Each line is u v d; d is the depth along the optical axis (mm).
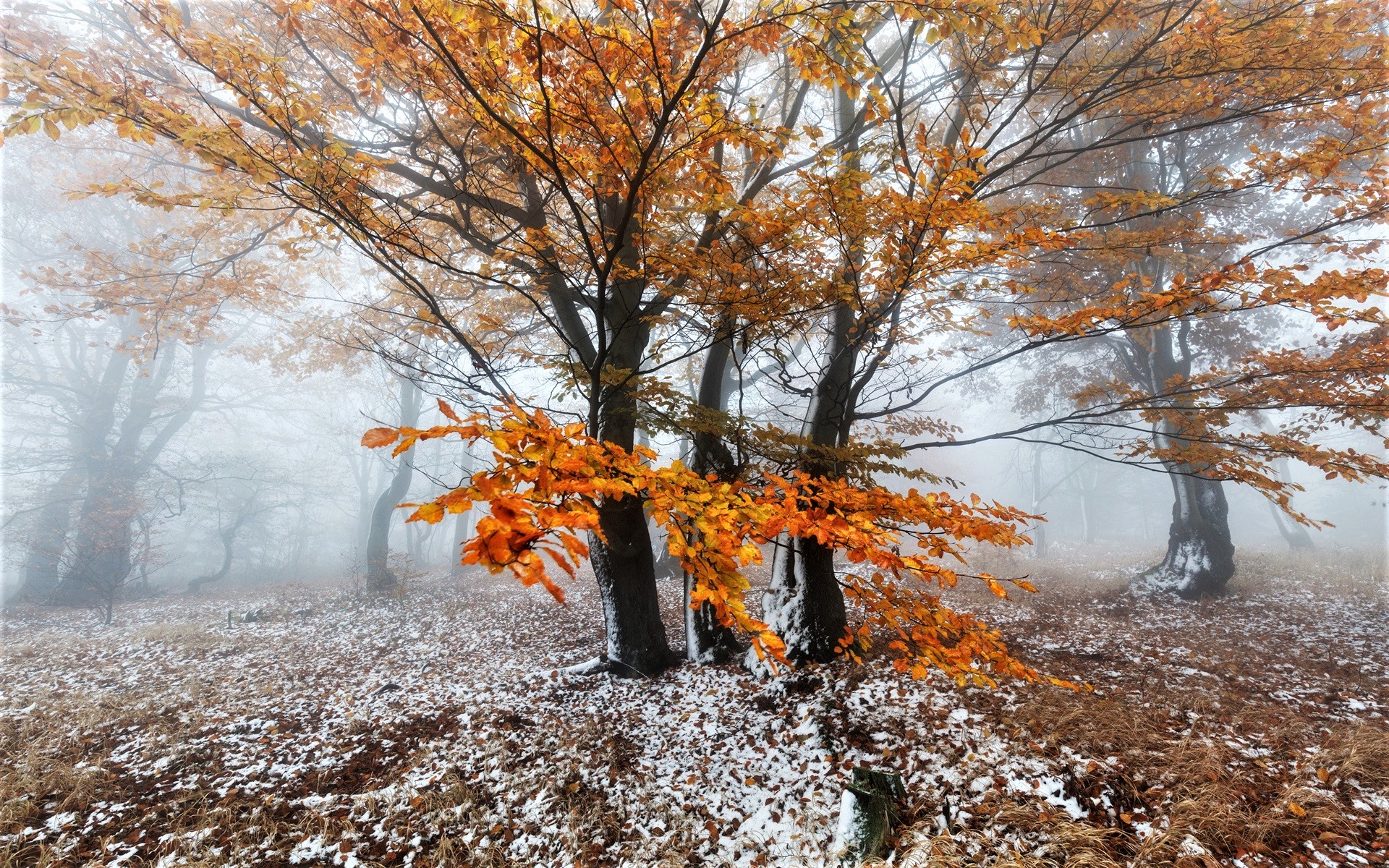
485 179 4578
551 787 4551
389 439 1314
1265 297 3463
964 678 2701
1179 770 3779
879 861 3416
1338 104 4188
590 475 1481
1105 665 6102
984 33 4004
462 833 4129
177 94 4832
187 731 5934
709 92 3326
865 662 5902
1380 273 3135
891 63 6664
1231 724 4457
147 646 9961
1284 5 3873
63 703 6852
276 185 3434
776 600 6660
